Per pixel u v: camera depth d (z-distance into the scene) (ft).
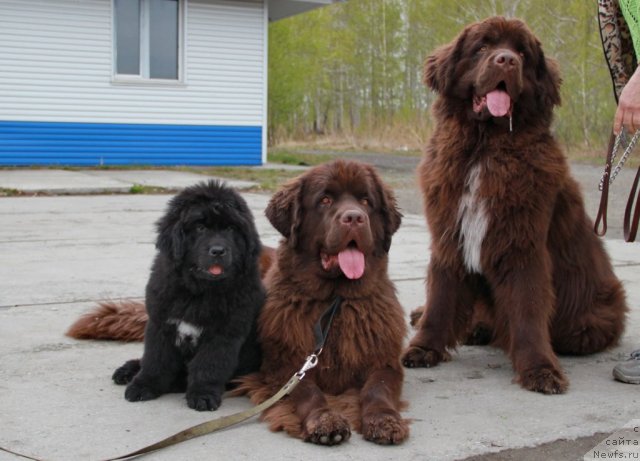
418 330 8.52
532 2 48.37
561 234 8.27
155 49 31.04
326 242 6.93
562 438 6.44
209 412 6.82
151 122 31.07
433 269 8.34
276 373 7.10
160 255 7.22
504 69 7.51
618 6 7.95
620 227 17.29
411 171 31.94
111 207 19.33
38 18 28.81
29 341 8.50
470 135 7.95
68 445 6.18
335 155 43.73
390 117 63.62
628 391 7.48
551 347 8.17
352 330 7.07
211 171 29.76
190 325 6.99
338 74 79.51
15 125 29.09
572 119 43.70
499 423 6.70
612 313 8.59
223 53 31.73
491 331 8.87
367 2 71.92
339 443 6.24
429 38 64.34
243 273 7.05
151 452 6.08
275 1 32.71
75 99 29.84
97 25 29.71
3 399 6.98
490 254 7.88
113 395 7.14
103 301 9.32
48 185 22.61
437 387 7.57
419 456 6.10
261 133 32.94
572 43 45.62
